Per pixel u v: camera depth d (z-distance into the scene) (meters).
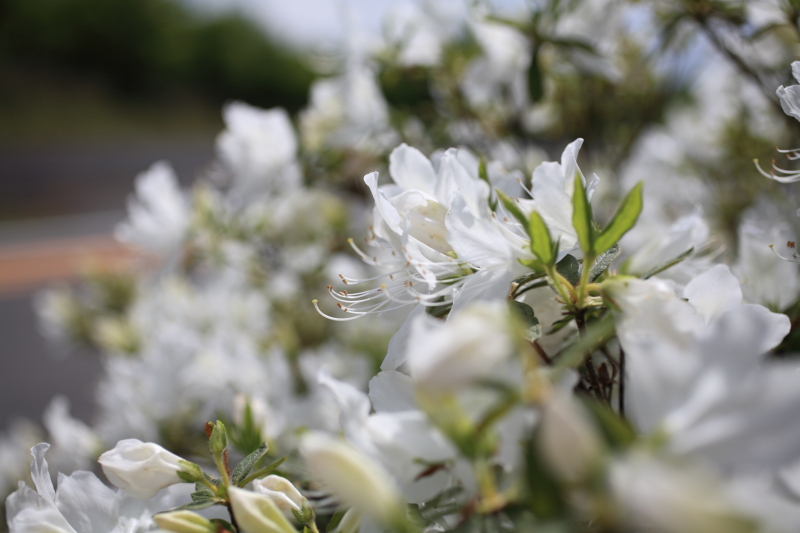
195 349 0.54
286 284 0.74
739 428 0.18
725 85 0.69
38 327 1.82
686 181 0.69
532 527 0.19
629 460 0.18
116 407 0.55
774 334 0.25
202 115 6.54
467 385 0.19
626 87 0.69
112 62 6.32
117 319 0.95
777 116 0.53
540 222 0.25
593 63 0.58
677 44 0.60
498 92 0.67
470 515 0.22
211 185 0.88
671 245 0.31
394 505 0.20
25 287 2.02
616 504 0.18
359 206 0.77
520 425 0.21
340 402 0.24
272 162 0.66
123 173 3.73
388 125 0.66
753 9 0.46
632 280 0.26
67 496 0.28
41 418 1.36
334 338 0.75
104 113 5.68
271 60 7.11
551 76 0.64
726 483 0.18
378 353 0.64
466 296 0.27
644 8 0.57
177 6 6.89
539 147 0.81
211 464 0.43
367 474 0.20
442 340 0.19
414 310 0.29
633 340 0.25
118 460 0.27
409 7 0.64
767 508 0.18
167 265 0.67
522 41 0.59
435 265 0.29
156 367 0.54
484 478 0.21
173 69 6.64
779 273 0.34
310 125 0.72
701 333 0.24
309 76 7.12
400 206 0.29
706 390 0.19
